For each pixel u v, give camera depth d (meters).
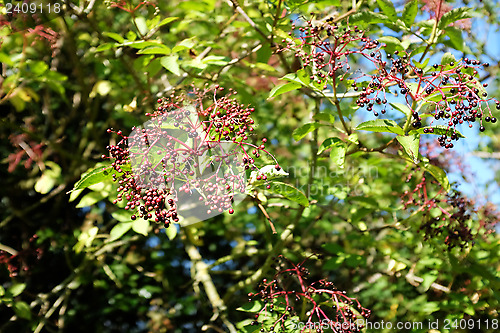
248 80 4.07
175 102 2.27
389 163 3.79
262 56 2.99
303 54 2.32
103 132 4.28
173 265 4.83
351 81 2.26
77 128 4.83
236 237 4.58
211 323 4.25
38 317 3.93
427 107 2.34
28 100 3.45
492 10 3.51
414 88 2.13
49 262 4.70
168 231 3.06
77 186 2.04
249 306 2.80
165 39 3.87
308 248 4.28
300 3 2.71
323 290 2.70
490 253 3.43
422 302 3.62
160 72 3.94
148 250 4.70
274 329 2.74
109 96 4.30
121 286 4.27
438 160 3.35
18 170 4.59
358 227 3.51
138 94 3.50
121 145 2.09
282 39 2.94
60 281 4.75
